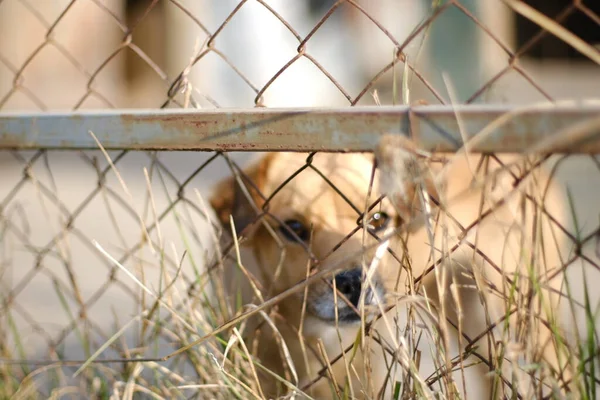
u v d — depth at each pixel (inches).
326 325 129.3
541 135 58.5
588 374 64.2
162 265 88.1
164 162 410.9
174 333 90.2
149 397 97.9
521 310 66.5
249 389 78.2
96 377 100.5
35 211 324.2
